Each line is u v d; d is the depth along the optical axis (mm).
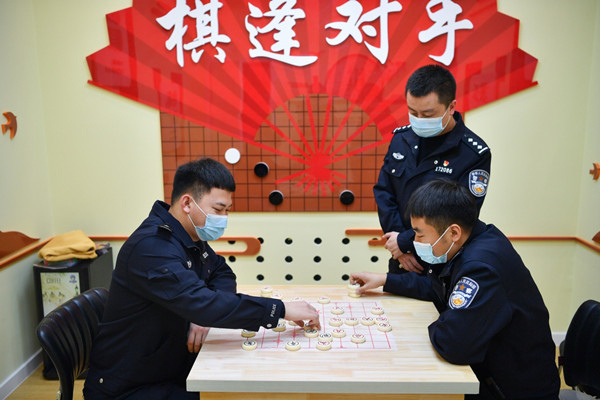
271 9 2645
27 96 2617
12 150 2484
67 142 2799
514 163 2758
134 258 1448
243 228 2896
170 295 1406
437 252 1444
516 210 2809
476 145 1913
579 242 2760
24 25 2592
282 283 2939
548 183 2770
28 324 2639
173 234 1517
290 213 2875
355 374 1271
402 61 2682
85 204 2865
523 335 1420
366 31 2652
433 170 1952
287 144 2789
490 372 1486
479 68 2662
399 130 2154
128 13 2656
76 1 2650
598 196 2588
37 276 2529
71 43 2693
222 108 2752
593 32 2602
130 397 1512
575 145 2725
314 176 2822
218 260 1862
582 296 2748
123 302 1489
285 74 2713
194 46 2682
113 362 1525
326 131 2771
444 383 1242
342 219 2871
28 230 2625
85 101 2754
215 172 1500
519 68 2650
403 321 1590
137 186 2846
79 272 2523
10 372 2486
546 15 2600
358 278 1860
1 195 2393
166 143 2791
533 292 1451
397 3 2617
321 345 1407
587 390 1666
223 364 1324
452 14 2615
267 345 1436
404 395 1281
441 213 1383
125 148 2807
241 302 1429
